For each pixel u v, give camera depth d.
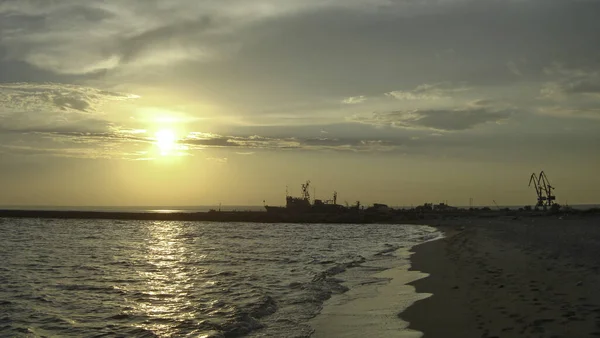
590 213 119.06
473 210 195.50
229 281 23.80
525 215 133.25
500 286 17.05
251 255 39.31
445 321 13.09
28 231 90.88
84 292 21.38
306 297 18.42
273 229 108.75
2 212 183.50
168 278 25.50
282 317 15.15
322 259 34.66
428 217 157.38
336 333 13.04
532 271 19.69
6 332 14.55
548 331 10.61
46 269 30.55
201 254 41.16
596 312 11.84
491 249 32.50
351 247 48.16
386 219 156.00
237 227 122.44
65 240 65.19
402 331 12.70
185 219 173.62
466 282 19.12
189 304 18.14
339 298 18.12
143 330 14.40
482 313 13.29
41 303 18.86
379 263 30.06
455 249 36.31
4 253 44.03
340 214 168.12
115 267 31.39
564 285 15.78
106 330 14.56
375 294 18.67
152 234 83.50
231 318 15.02
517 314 12.55
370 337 12.41
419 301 16.25
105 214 186.62
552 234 42.91
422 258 31.64
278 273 26.72
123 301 19.11
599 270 18.06
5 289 22.39
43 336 14.09
